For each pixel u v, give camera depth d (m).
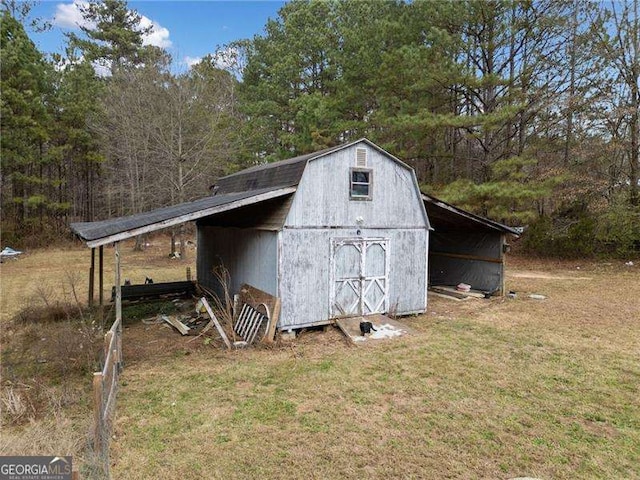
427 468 3.93
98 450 3.77
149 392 5.59
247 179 10.98
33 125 19.92
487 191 15.76
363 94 20.78
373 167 9.11
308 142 22.33
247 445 4.31
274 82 25.36
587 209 18.11
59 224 24.95
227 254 10.37
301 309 8.22
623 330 8.53
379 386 5.79
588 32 17.05
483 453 4.18
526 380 6.00
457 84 16.80
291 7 26.78
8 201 23.03
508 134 18.95
